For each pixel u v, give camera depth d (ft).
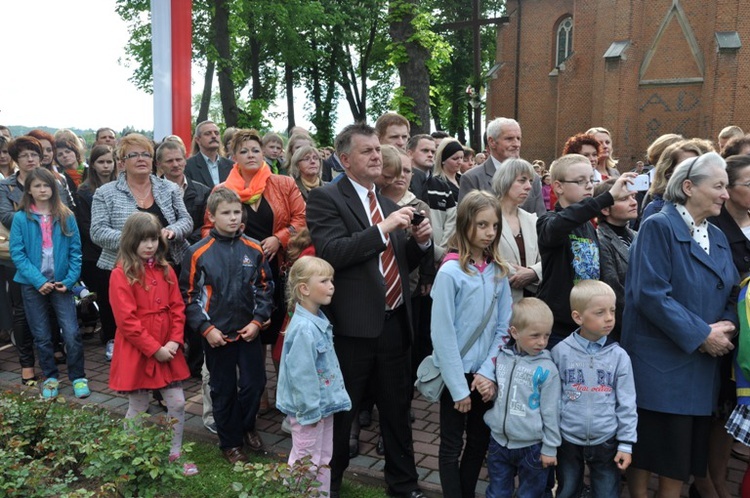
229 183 15.39
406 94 39.50
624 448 9.75
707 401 9.93
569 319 11.09
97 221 16.33
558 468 10.30
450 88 102.22
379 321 10.73
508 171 12.39
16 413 12.89
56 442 12.16
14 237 16.76
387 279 11.22
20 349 18.11
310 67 92.84
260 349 13.51
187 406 16.31
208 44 69.26
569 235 11.19
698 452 10.31
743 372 9.82
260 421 15.26
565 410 10.06
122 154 16.22
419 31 38.47
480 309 10.50
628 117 82.43
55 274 16.93
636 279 10.17
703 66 79.20
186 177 19.72
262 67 91.45
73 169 22.79
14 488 10.59
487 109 98.63
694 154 12.44
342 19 83.87
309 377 10.28
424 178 16.01
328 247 10.55
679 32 80.02
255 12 71.77
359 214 10.92
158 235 13.00
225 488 11.89
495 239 10.65
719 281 10.05
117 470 10.82
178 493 11.69
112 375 13.03
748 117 75.82
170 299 13.33
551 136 95.09
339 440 11.21
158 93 23.75
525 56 95.66
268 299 13.46
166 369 13.01
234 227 13.06
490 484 10.49
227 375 12.92
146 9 69.31
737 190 10.94
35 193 16.70
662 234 10.03
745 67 75.46
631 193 10.12
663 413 10.09
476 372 10.53
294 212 15.97
